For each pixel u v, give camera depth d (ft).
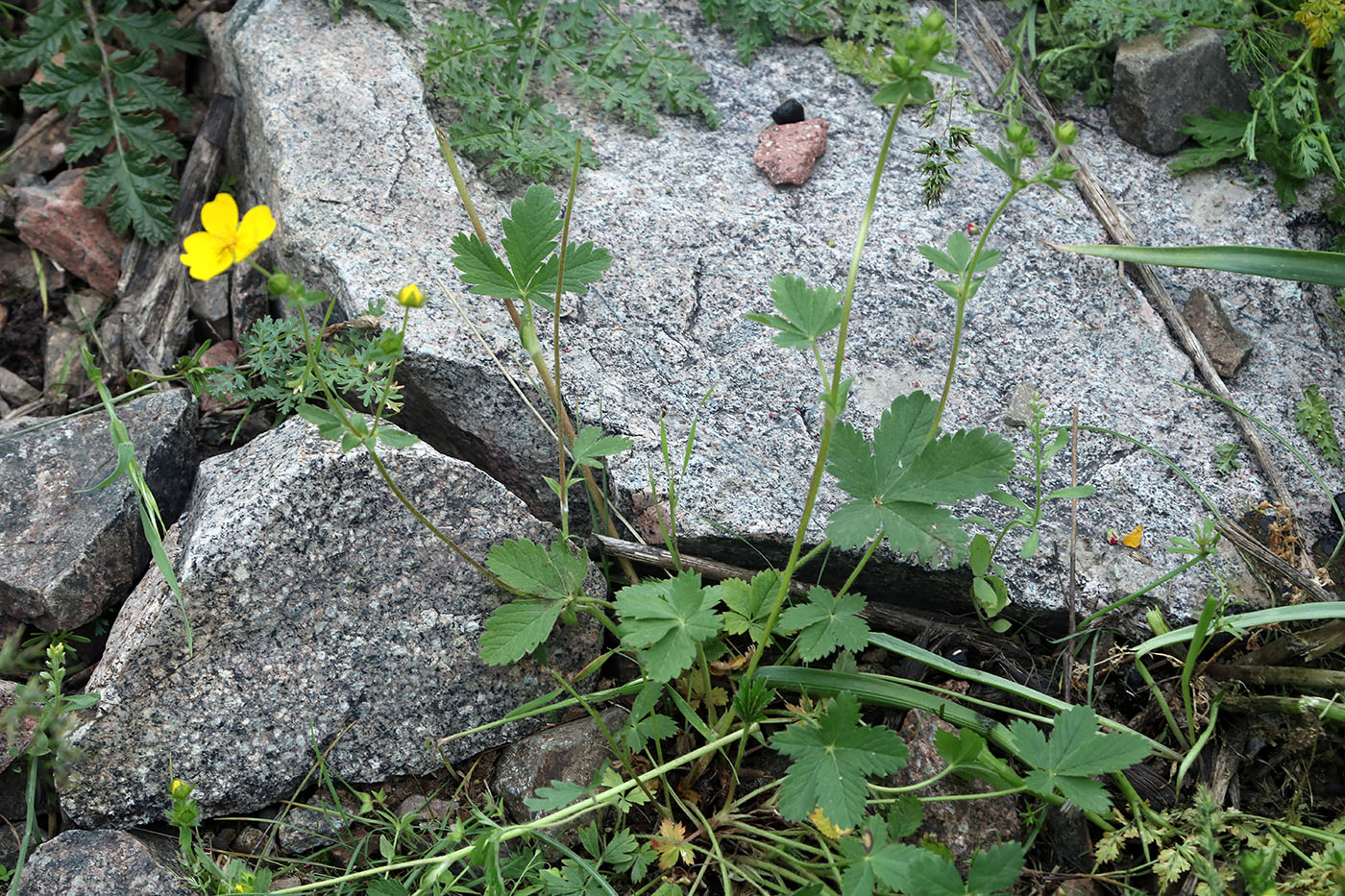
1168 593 2.21
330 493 2.15
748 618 2.13
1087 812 2.09
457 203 2.39
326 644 2.16
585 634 2.21
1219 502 2.28
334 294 2.32
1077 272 2.44
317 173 2.38
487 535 2.19
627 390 2.29
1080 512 2.27
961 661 2.22
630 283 2.37
